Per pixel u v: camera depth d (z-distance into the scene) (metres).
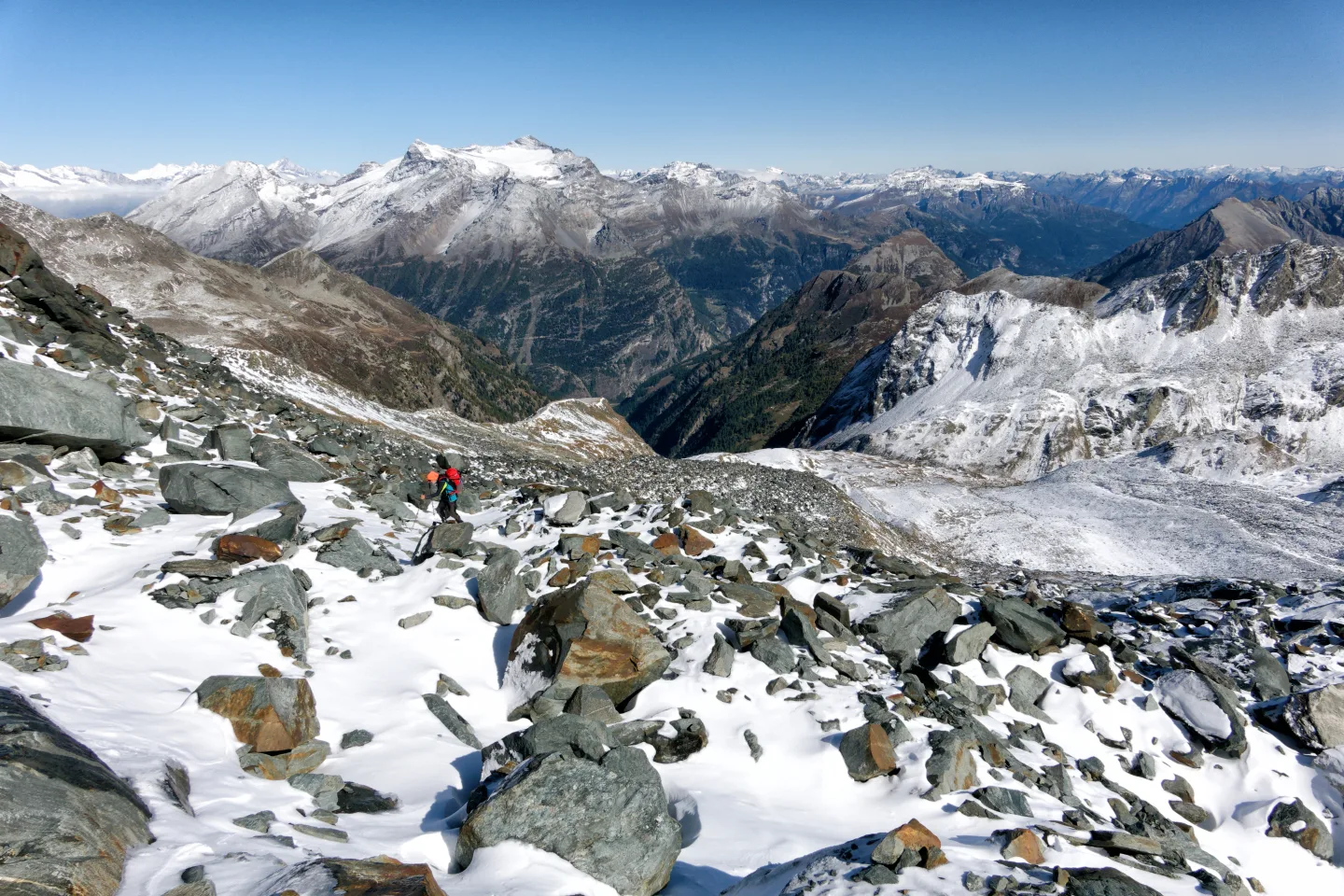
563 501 22.66
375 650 15.16
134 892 6.71
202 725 10.86
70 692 10.54
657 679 14.87
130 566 15.72
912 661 17.05
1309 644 23.22
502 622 16.61
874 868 8.52
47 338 28.30
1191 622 24.89
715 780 12.38
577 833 9.22
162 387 30.14
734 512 25.77
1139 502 80.75
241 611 14.53
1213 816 14.65
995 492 91.44
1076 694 16.77
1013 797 11.92
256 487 19.88
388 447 37.94
